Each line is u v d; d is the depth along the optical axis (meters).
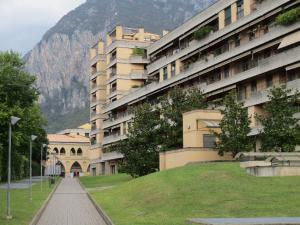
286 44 46.31
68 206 29.72
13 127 54.94
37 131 70.50
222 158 40.97
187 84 70.94
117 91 95.88
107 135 104.38
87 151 145.62
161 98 51.81
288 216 19.58
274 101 35.19
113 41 98.50
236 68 58.56
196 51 67.38
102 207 26.98
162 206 24.16
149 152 48.91
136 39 99.50
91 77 113.00
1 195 36.75
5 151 56.78
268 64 49.69
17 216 21.94
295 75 47.78
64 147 142.88
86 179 74.75
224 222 17.33
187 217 20.70
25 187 49.88
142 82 97.31
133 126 50.44
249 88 55.38
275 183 26.17
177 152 43.06
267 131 34.44
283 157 29.78
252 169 28.84
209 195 24.75
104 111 103.31
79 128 167.12
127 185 35.94
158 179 32.25
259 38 52.00
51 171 65.69
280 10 49.53
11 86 55.81
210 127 41.75
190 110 47.50
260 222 17.14
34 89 58.47
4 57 58.12
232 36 59.12
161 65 79.25
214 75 63.59
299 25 46.34
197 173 30.86
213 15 63.84
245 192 24.66
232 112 37.34
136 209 24.70
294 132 33.62
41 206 28.17
